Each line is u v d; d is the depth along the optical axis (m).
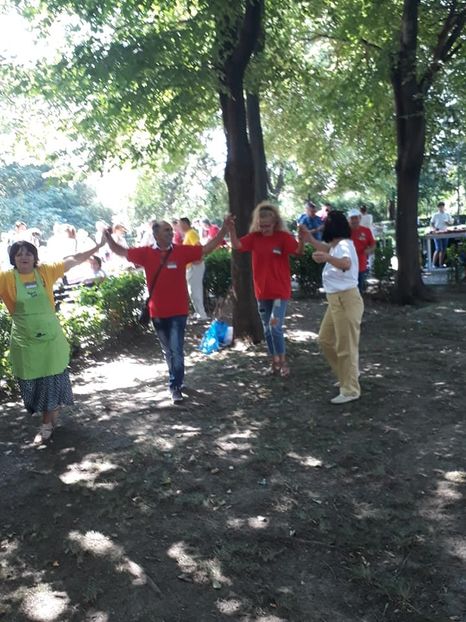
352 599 3.16
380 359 7.71
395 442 5.03
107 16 8.60
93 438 5.38
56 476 4.67
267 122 19.73
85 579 3.40
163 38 8.33
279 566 3.45
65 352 5.32
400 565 3.41
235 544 3.66
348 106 13.83
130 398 6.62
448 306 11.73
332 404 6.00
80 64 8.64
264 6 9.16
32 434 5.59
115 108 9.48
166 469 4.70
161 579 3.37
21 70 10.15
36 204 42.53
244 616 3.06
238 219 8.67
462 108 14.52
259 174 14.23
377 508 4.01
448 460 4.64
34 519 4.07
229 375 7.24
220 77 8.46
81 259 5.61
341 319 5.88
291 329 10.03
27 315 5.11
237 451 5.00
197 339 9.75
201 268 11.11
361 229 11.93
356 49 14.45
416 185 12.47
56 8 8.57
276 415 5.80
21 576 3.46
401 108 12.48
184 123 10.91
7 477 4.70
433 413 5.65
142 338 9.88
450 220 18.53
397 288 12.55
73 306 9.30
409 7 11.47
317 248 5.92
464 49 13.30
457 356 7.76
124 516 4.05
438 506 3.99
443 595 3.15
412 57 11.56
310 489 4.31
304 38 14.97
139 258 6.11
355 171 20.86
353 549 3.58
